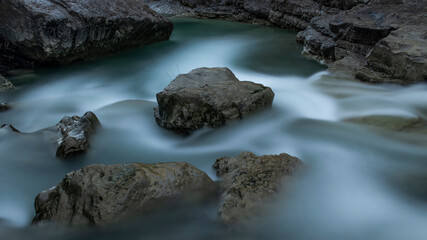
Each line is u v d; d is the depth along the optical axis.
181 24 16.33
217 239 3.47
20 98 7.84
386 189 4.30
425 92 7.34
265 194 3.82
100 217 3.52
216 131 5.78
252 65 10.47
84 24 9.41
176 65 10.38
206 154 5.40
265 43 13.01
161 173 3.89
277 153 5.33
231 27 15.93
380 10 10.38
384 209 3.96
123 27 10.62
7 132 5.59
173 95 5.68
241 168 4.28
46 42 8.83
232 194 3.84
